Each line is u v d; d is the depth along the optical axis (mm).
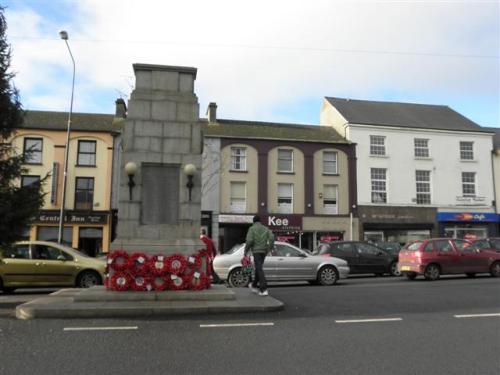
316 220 30781
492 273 17297
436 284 13992
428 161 33438
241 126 32875
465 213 33250
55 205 28188
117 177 29281
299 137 32156
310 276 15219
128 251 9812
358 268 18734
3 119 12602
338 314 8242
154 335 6539
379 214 31781
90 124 30266
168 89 10641
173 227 10125
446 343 6043
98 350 5699
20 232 11930
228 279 14656
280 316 8070
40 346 5895
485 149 34781
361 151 32312
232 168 30359
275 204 30578
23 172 13047
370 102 37562
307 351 5648
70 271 13539
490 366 5031
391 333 6645
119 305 8406
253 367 5008
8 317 8094
